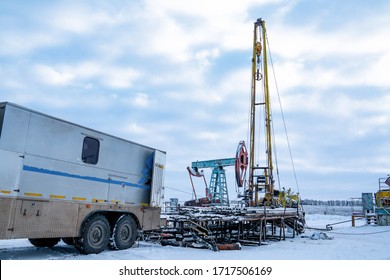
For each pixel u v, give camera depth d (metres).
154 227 11.71
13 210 7.20
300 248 12.04
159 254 9.59
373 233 19.30
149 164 11.79
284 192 22.22
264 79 23.62
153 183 11.62
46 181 7.98
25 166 7.54
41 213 7.79
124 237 10.35
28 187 7.56
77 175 8.84
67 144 8.66
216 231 14.20
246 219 12.29
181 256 9.42
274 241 14.73
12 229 7.14
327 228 22.39
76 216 8.70
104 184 9.71
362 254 10.60
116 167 10.22
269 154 22.61
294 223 17.03
